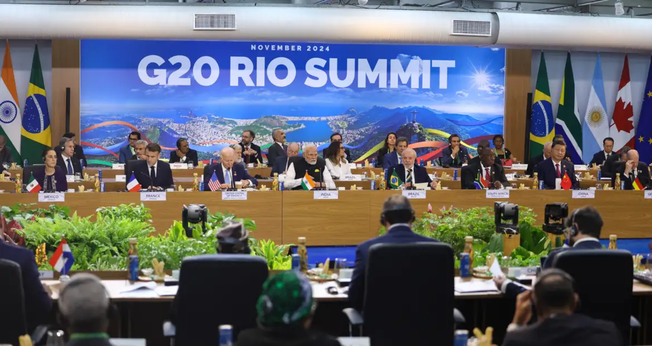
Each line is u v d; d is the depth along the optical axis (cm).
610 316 372
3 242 368
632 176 987
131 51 1374
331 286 426
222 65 1395
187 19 1242
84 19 1230
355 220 862
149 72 1380
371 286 347
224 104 1398
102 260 516
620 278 370
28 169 862
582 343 257
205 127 1396
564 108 1466
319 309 458
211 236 533
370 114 1430
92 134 1373
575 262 367
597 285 370
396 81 1432
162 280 435
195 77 1390
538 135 1457
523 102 1462
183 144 1191
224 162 873
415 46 1430
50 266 480
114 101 1375
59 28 1234
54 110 1363
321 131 1421
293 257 443
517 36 1311
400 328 350
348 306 458
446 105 1445
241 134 1405
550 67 1478
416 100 1438
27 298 368
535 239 633
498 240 568
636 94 1509
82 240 529
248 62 1398
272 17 1256
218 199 830
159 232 816
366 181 978
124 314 416
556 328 260
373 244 375
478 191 878
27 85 1376
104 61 1369
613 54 1492
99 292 233
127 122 1380
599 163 1312
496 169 925
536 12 1332
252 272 337
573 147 1466
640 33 1351
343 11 1276
